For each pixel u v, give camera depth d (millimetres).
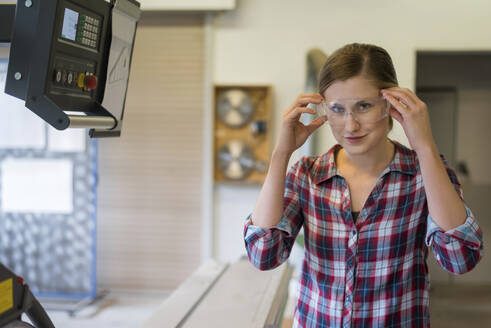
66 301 5035
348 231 1320
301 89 5055
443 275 6180
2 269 1097
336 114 1263
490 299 5516
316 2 5012
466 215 1222
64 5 1243
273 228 1322
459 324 4707
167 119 5223
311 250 1367
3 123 4789
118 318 4578
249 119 5102
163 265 5309
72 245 5086
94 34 1396
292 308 3430
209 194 5180
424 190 1298
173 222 5270
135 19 1572
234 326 1830
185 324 1844
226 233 5215
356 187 1347
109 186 5320
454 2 4879
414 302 1317
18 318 1162
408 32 4938
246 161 5090
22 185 4820
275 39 5066
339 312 1312
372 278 1304
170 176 5250
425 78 6176
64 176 4785
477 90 6113
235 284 2352
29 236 5078
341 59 1236
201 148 5199
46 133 4781
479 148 6133
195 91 5176
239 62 5113
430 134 1219
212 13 5094
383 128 1261
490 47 4863
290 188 1404
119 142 5289
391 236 1304
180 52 5172
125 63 1582
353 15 4984
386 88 1229
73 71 1336
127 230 5320
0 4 1348
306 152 4828
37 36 1228
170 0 4961
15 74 1267
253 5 5074
